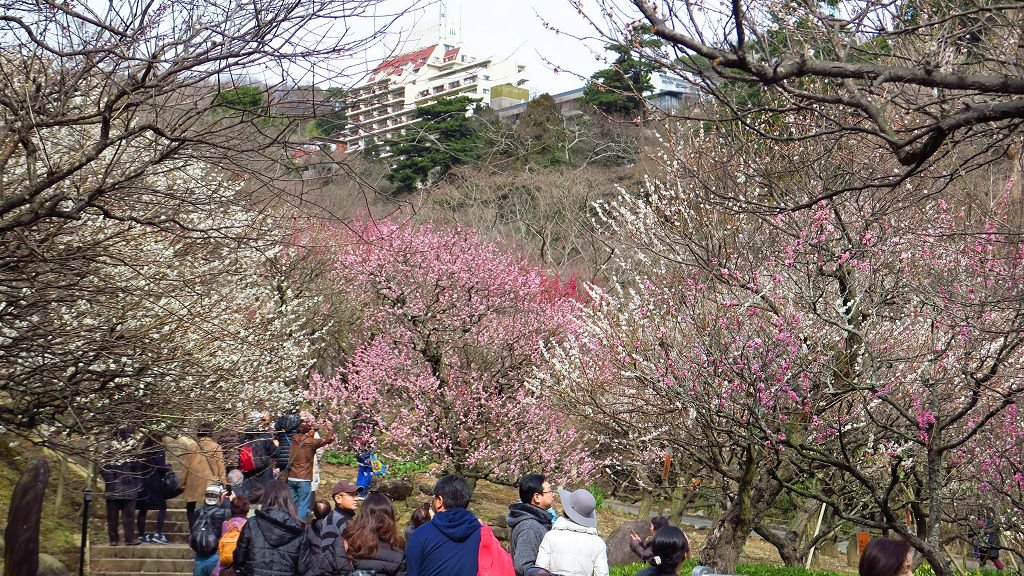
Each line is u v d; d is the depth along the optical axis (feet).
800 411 30.35
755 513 34.94
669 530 17.87
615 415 35.32
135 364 29.40
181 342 31.73
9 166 26.66
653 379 31.22
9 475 38.63
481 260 61.00
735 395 28.91
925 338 30.50
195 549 29.91
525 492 21.38
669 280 34.06
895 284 30.32
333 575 21.30
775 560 57.93
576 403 36.99
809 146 28.45
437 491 18.13
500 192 94.43
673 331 31.53
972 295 24.79
